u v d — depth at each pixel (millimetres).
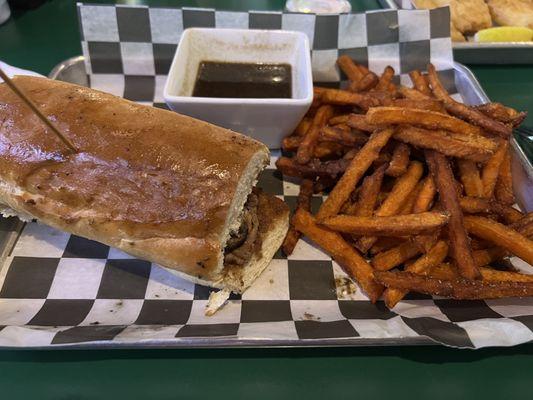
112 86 302
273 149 274
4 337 160
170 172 177
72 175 184
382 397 164
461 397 164
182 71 256
